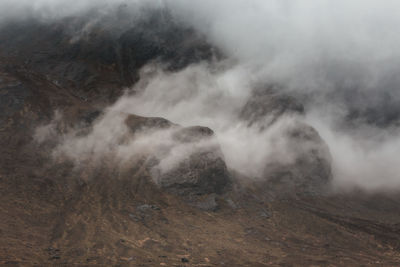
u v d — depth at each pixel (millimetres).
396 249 43062
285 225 51125
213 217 49812
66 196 44875
